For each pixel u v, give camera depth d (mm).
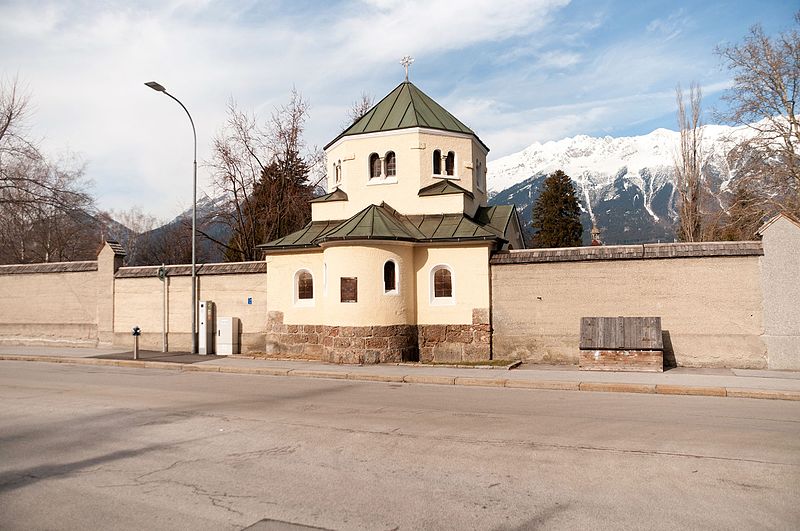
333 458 8523
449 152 24766
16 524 6164
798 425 10477
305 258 22719
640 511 6305
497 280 20719
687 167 37781
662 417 11305
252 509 6492
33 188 36719
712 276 18219
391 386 16125
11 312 28531
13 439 9930
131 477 7746
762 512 6242
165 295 25438
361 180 24391
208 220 38750
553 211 61406
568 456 8477
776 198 30641
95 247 50906
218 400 13703
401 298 20859
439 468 7969
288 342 22828
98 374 19172
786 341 17406
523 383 15914
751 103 31453
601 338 17906
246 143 38156
